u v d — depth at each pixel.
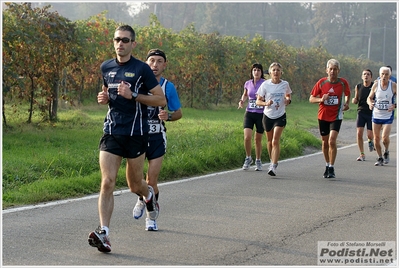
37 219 9.53
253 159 17.00
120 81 8.09
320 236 9.01
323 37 103.44
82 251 7.90
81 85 30.48
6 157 13.91
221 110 35.56
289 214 10.36
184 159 14.79
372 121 17.12
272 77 14.43
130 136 8.12
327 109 14.20
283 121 14.45
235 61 37.91
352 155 19.19
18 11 19.69
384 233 9.28
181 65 34.06
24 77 20.80
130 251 7.96
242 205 11.02
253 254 7.98
